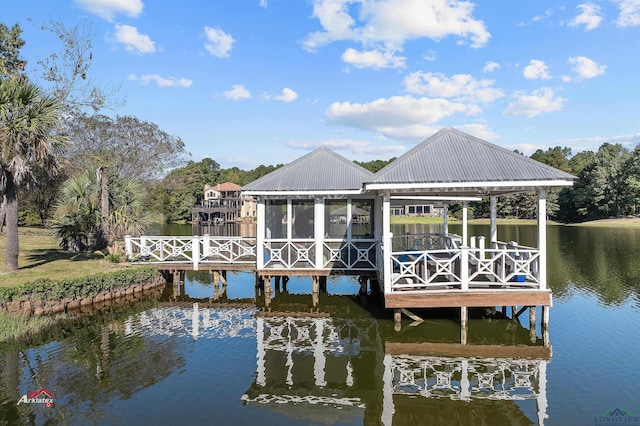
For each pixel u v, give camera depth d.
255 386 7.52
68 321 11.23
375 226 13.55
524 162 9.48
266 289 13.68
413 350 9.16
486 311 11.58
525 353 8.92
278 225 14.82
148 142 35.75
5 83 11.98
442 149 10.22
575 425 6.15
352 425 6.25
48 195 30.31
